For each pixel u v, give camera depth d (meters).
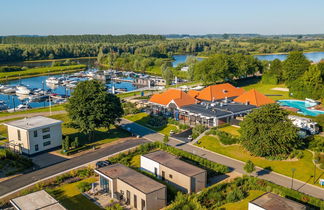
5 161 62.12
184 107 92.75
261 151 61.75
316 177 55.09
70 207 46.19
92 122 72.44
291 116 89.25
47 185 53.19
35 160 65.25
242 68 148.38
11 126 69.69
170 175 52.62
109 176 49.94
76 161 64.19
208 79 135.25
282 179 54.66
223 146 70.44
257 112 64.56
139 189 45.06
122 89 157.12
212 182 53.78
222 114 84.75
